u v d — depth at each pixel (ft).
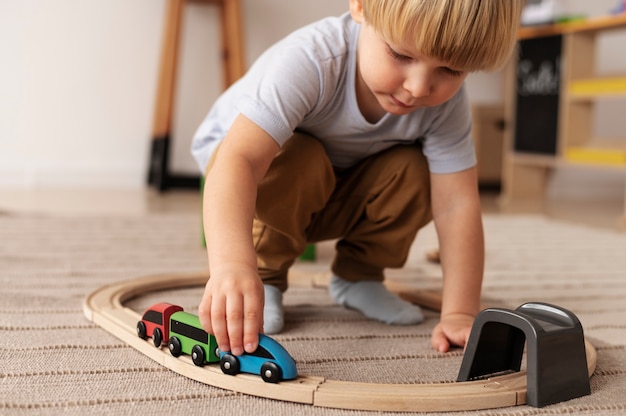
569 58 8.24
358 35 2.89
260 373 2.26
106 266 4.24
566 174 10.32
